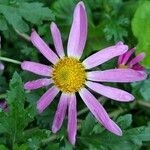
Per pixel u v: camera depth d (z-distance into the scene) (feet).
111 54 0.83
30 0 0.89
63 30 0.95
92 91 0.90
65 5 0.94
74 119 0.83
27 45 0.96
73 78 0.85
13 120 0.78
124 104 0.94
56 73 0.86
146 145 0.95
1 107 0.85
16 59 0.96
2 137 0.81
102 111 0.82
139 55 0.86
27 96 0.86
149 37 0.92
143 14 0.92
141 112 0.98
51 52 0.86
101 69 0.89
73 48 0.86
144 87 0.93
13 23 0.85
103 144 0.84
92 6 0.96
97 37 0.94
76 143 0.87
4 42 0.97
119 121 0.83
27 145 0.79
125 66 0.87
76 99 0.92
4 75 0.96
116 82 0.90
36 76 0.89
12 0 0.86
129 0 0.98
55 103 0.89
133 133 0.83
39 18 0.86
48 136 0.82
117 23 0.92
